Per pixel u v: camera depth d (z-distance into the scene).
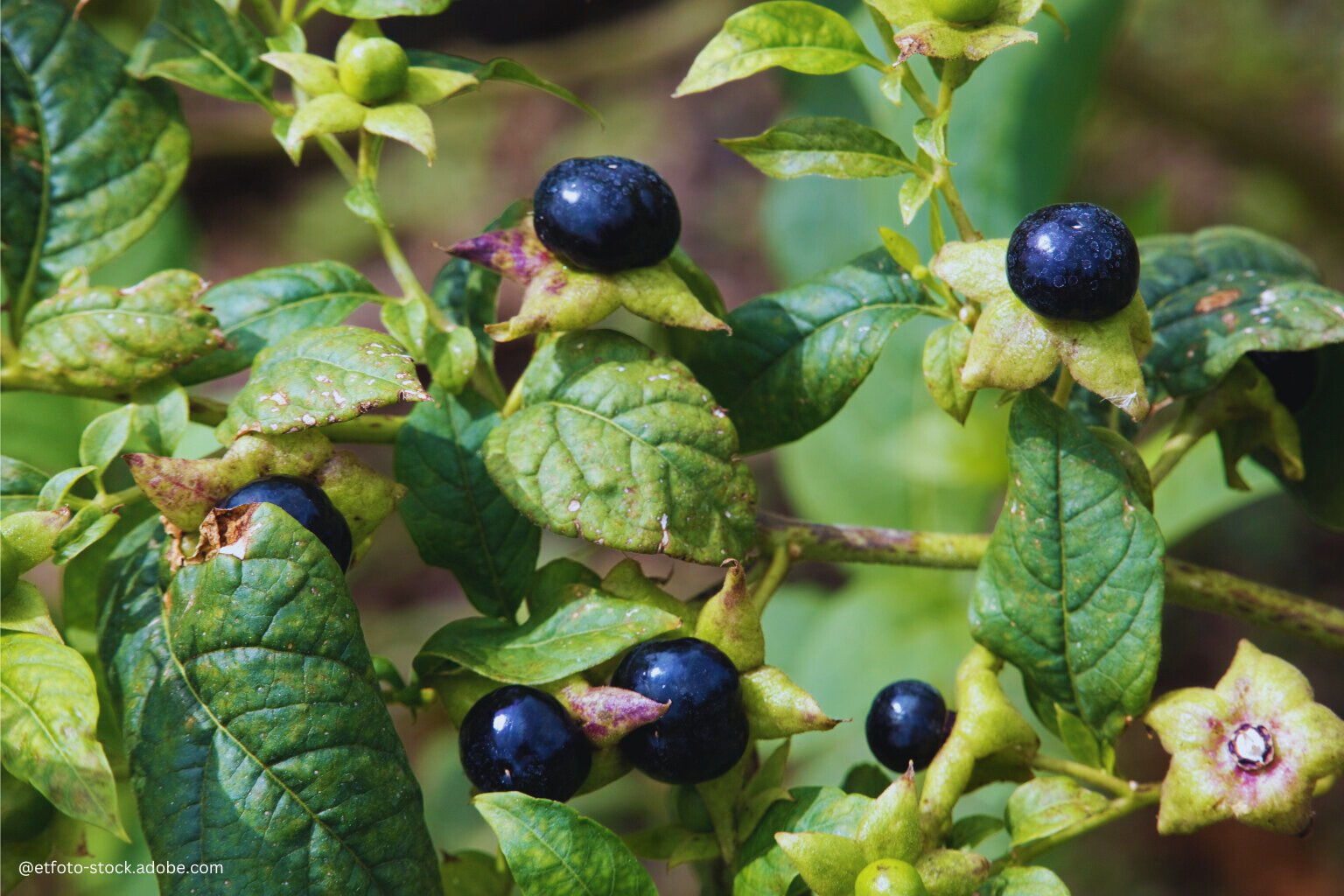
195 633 0.48
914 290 0.52
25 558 0.49
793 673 0.70
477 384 0.53
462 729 0.50
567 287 0.50
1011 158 0.64
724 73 0.51
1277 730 0.50
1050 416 0.51
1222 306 0.54
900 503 0.67
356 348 0.50
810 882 0.48
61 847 0.52
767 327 0.53
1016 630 0.51
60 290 0.52
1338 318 0.53
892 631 0.67
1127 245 0.49
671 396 0.50
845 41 0.51
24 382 0.51
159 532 0.51
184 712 0.48
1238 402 0.54
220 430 0.50
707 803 0.50
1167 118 0.98
